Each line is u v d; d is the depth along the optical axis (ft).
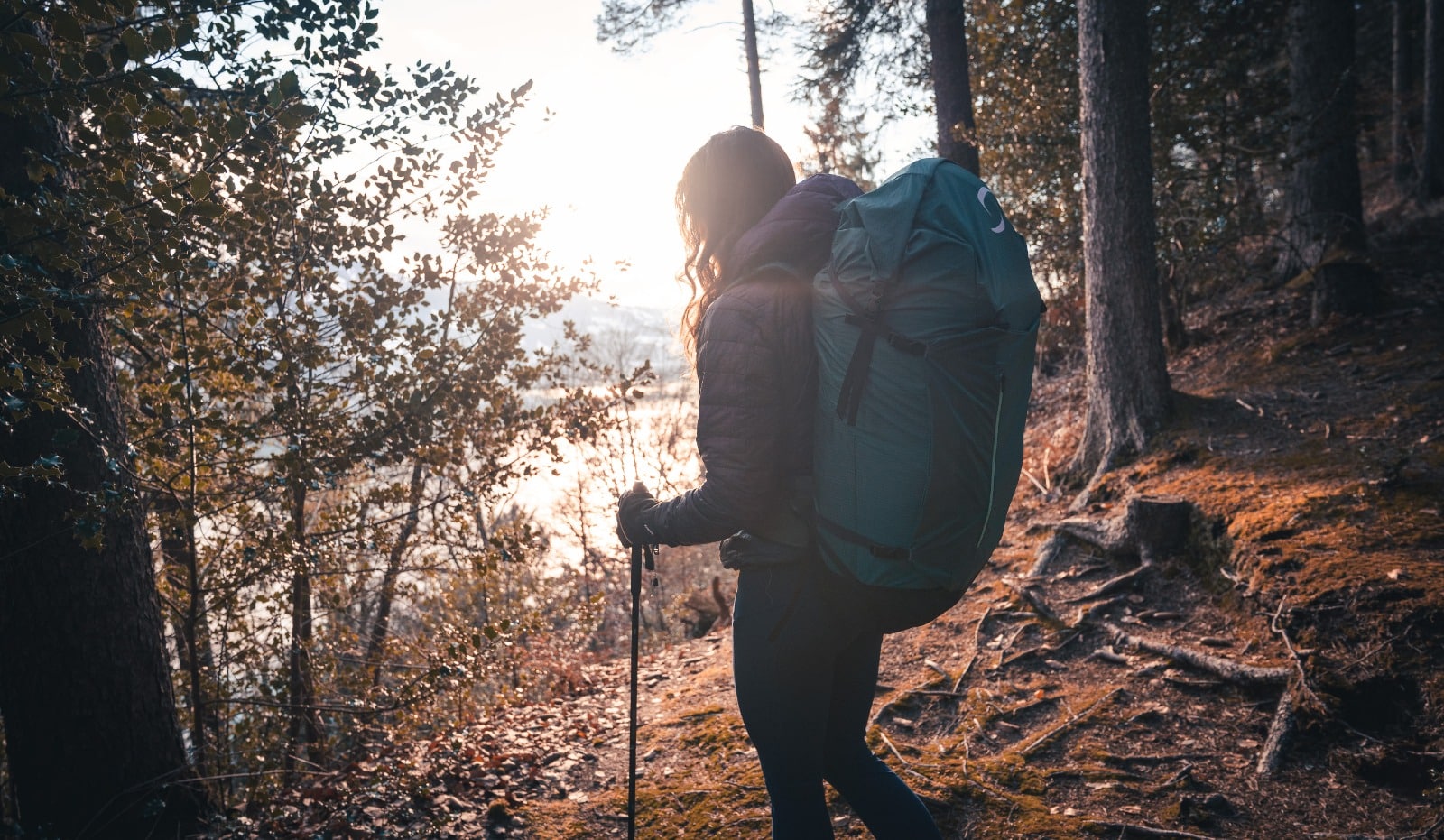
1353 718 10.02
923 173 4.98
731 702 12.85
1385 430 17.02
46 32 8.23
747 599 5.30
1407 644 10.44
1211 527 14.92
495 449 14.85
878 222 4.71
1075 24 28.30
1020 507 21.70
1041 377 35.83
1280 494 15.06
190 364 11.80
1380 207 41.06
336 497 17.48
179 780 10.21
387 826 9.96
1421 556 11.94
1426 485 14.05
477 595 20.92
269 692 13.50
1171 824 8.84
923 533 4.59
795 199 5.14
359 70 9.27
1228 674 11.41
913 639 14.35
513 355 14.74
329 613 15.89
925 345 4.46
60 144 8.90
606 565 35.94
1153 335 20.86
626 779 10.91
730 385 4.73
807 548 5.05
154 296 10.00
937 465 4.50
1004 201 30.55
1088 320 21.90
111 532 9.88
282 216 10.93
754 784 10.12
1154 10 27.37
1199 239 27.02
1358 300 24.71
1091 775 9.87
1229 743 10.39
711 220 5.70
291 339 12.01
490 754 11.87
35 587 9.48
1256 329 27.14
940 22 26.23
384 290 13.44
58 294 7.13
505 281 14.38
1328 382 20.97
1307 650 11.09
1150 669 12.25
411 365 13.46
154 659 10.39
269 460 11.95
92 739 9.80
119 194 6.98
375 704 13.39
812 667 5.22
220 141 7.74
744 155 5.56
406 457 13.32
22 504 9.34
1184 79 27.94
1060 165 28.81
